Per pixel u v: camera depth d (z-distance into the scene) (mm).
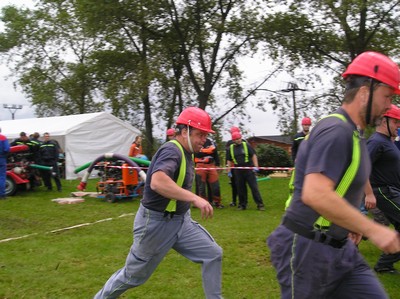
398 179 4863
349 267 2320
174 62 25578
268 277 5305
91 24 22547
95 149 18609
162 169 3270
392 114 4711
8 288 4934
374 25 21859
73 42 33156
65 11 31312
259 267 5703
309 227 2295
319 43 23625
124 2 22453
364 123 2266
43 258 6113
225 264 5840
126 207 10758
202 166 10680
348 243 2398
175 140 3539
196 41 23766
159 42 24500
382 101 2227
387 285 4949
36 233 7723
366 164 2262
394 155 4801
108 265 5805
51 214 9719
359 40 22266
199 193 10797
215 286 3580
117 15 22328
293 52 23750
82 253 6387
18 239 7250
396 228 5000
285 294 2398
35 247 6719
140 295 4738
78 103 31719
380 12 21219
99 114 18844
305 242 2299
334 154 2092
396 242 1891
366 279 2361
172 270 5555
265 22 23062
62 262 5938
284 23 22688
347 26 21094
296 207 2348
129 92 22484
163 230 3453
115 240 7145
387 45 22500
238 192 10398
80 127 18141
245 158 10305
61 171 17703
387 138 4844
